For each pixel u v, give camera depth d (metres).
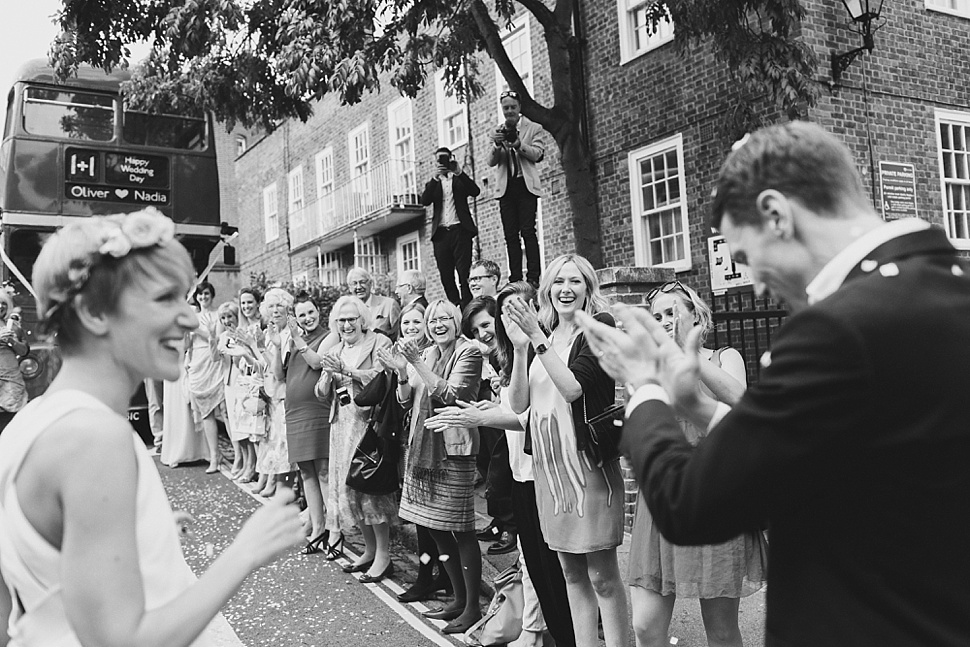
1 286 9.69
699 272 10.68
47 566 1.40
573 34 12.45
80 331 1.53
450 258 10.09
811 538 1.33
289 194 24.11
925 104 10.27
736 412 1.31
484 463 6.78
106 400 1.54
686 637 4.08
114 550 1.36
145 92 10.26
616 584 3.58
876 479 1.24
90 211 10.55
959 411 1.20
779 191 1.40
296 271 23.98
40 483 1.38
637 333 1.61
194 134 11.27
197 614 1.40
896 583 1.24
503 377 4.48
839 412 1.21
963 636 1.21
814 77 9.20
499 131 8.88
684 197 10.85
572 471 3.54
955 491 1.21
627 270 5.86
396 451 5.48
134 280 1.53
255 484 8.88
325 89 8.23
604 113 12.17
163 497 1.55
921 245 1.33
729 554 3.08
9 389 7.92
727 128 9.49
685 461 1.40
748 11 8.55
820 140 1.41
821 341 1.24
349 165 20.33
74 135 10.60
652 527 3.29
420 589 5.32
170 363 1.59
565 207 12.85
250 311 8.07
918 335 1.21
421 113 16.91
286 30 8.12
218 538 6.84
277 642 4.64
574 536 3.52
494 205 14.45
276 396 7.71
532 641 4.20
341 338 6.37
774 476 1.25
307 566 6.13
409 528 6.59
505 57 9.75
